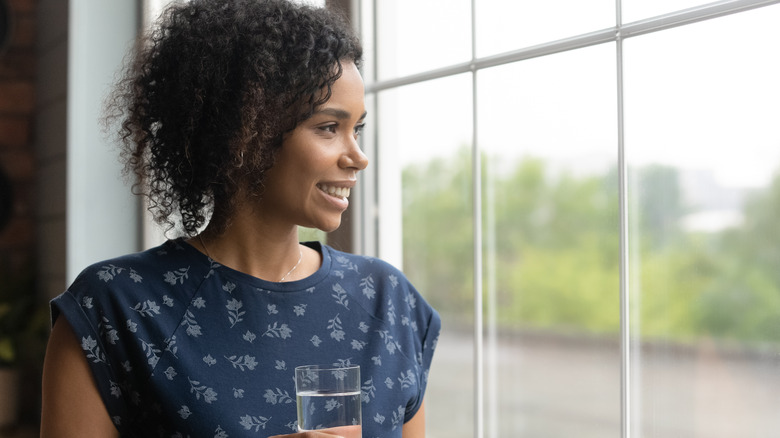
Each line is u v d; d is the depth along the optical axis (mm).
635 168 1480
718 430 1866
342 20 1065
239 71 996
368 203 1974
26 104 3326
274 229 1058
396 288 1181
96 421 965
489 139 1756
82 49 2531
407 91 1916
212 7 1037
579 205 19422
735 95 2398
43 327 2998
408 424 1159
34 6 3305
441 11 1780
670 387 1567
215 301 1032
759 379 1975
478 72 1690
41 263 3088
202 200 1071
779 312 4113
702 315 12352
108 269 1015
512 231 19578
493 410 2236
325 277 1118
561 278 19688
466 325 2680
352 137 1033
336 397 851
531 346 18859
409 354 1146
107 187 2561
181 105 1021
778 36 1449
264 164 998
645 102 1539
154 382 970
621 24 1406
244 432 976
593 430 2121
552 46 1526
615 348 2404
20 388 3121
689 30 1453
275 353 1032
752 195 11266
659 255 1755
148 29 1130
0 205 3316
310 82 971
